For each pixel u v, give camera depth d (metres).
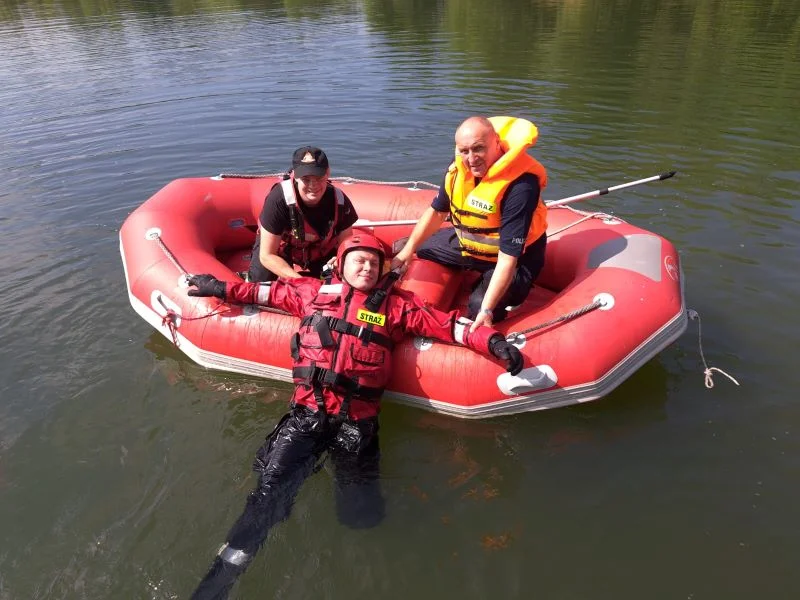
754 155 5.67
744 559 2.19
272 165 5.87
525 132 2.79
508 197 2.81
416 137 6.39
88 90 8.38
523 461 2.64
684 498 2.43
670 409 2.88
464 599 2.09
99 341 3.49
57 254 4.41
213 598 2.08
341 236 3.37
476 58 9.54
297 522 2.34
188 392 3.10
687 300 3.63
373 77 8.65
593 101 7.28
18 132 6.88
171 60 10.08
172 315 3.24
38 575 2.19
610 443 2.71
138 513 2.43
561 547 2.26
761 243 4.22
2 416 2.94
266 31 12.67
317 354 2.67
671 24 11.56
